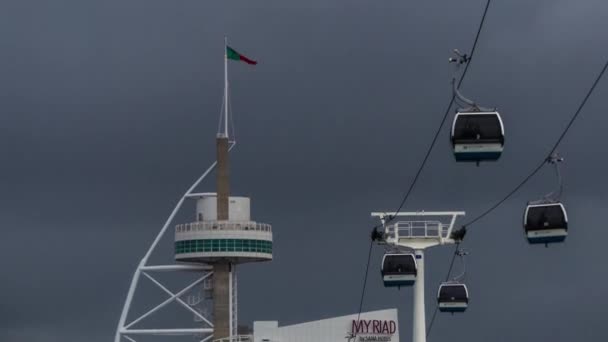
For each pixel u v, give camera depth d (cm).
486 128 13500
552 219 15700
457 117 13650
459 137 13588
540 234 15788
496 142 13488
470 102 13750
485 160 13650
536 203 15875
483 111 13612
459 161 13725
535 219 15800
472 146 13588
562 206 15725
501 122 13512
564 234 15675
